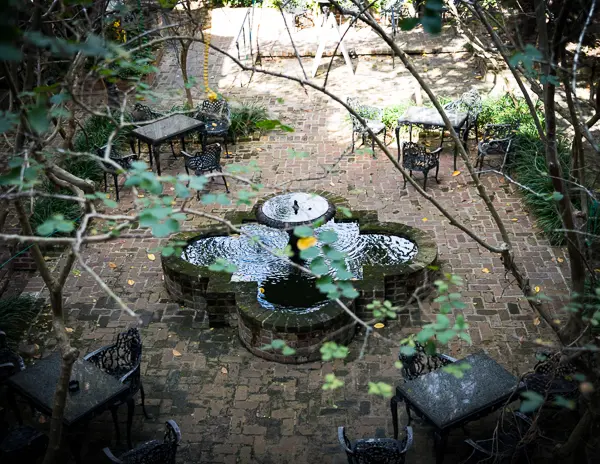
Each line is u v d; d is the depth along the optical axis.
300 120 13.03
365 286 7.92
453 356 7.52
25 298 8.41
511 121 11.04
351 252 8.86
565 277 8.66
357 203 10.38
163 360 7.65
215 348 7.82
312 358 7.53
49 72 6.41
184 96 13.81
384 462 5.68
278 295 8.09
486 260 9.02
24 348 7.74
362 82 14.47
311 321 7.34
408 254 8.78
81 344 7.87
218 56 15.84
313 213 8.75
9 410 7.05
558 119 11.92
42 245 9.32
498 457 5.64
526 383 6.25
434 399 6.05
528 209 10.03
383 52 15.49
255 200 10.39
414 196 10.53
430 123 10.91
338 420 6.83
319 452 6.48
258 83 14.59
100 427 6.85
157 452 5.70
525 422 6.03
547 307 8.15
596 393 4.68
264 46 16.05
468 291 8.46
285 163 11.55
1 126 2.76
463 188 10.68
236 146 12.18
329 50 15.62
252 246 9.05
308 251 3.48
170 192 10.81
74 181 5.37
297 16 17.08
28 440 6.10
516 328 7.87
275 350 7.49
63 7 4.53
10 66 4.20
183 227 9.77
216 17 17.14
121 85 12.60
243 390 7.23
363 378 7.32
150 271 9.05
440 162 11.45
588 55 12.74
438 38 15.88
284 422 6.83
